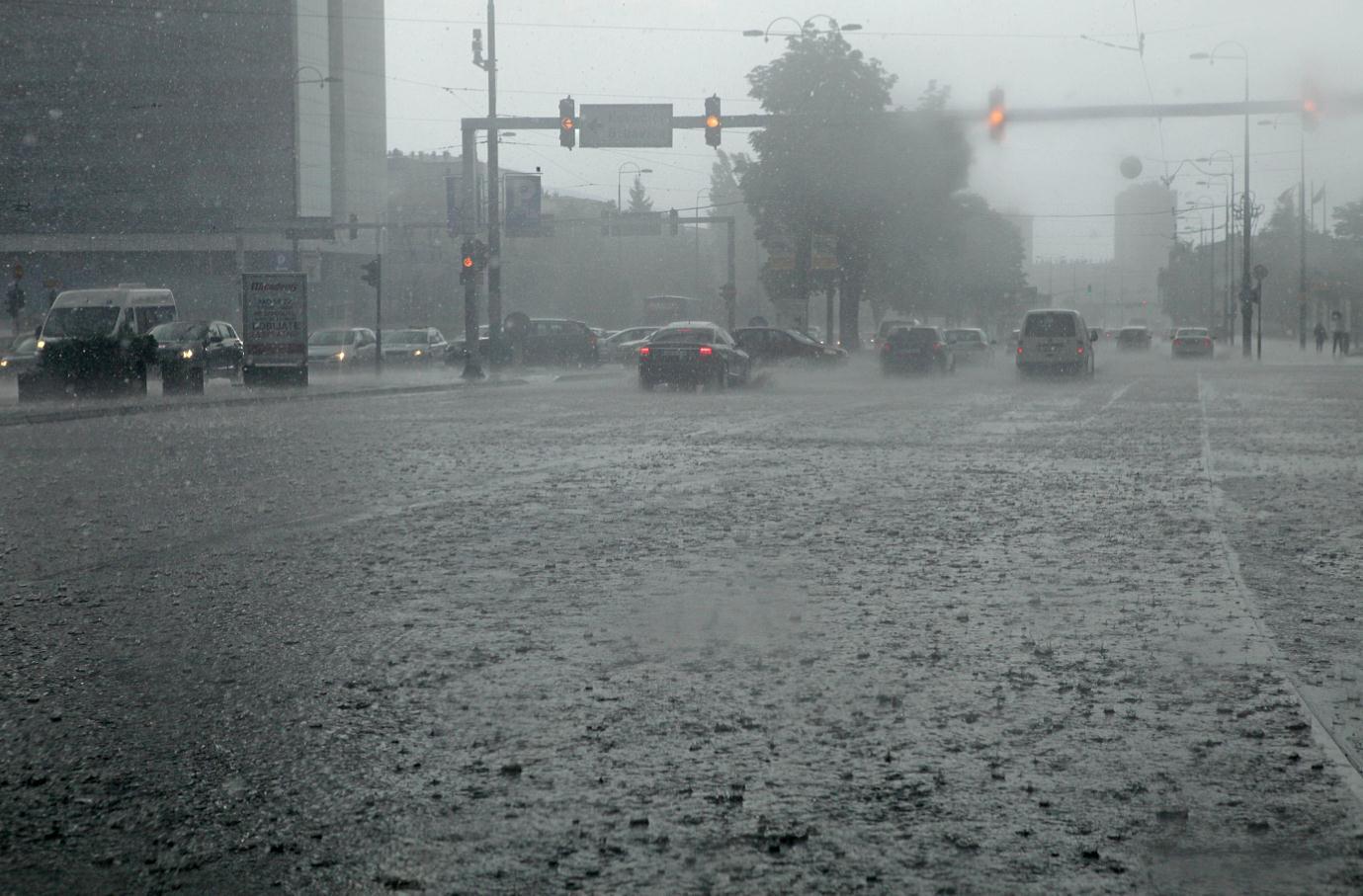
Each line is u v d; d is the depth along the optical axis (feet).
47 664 23.35
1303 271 261.44
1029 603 28.58
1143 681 22.15
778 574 32.04
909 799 16.44
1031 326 148.66
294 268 228.63
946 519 41.27
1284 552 35.14
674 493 47.50
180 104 294.66
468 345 143.33
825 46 206.69
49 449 65.00
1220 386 131.23
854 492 47.85
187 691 21.63
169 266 299.38
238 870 14.30
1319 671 22.91
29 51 294.66
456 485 49.75
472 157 145.38
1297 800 16.37
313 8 304.09
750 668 23.03
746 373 132.98
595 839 15.14
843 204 207.51
